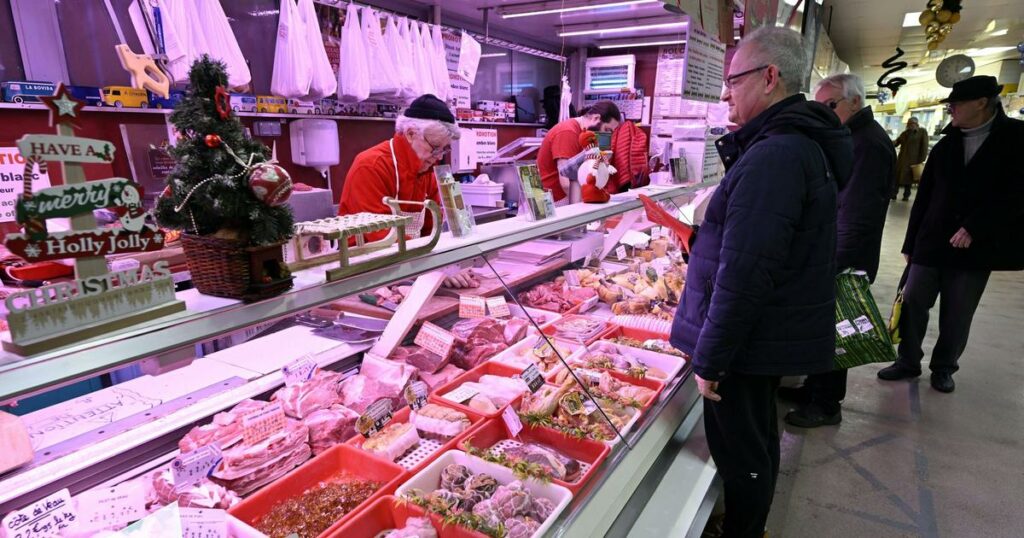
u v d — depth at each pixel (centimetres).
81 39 300
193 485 124
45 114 286
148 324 90
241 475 130
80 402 138
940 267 365
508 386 189
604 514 148
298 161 412
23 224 72
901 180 1320
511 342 222
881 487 282
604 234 315
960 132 344
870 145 301
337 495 135
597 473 156
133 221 85
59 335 79
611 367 216
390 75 388
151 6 275
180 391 149
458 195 181
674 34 579
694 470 207
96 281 83
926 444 322
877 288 633
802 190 155
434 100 241
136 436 129
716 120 549
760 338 172
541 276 283
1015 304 590
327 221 131
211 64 99
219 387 152
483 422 169
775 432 212
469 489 142
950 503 270
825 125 163
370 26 379
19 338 75
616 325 259
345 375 173
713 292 165
